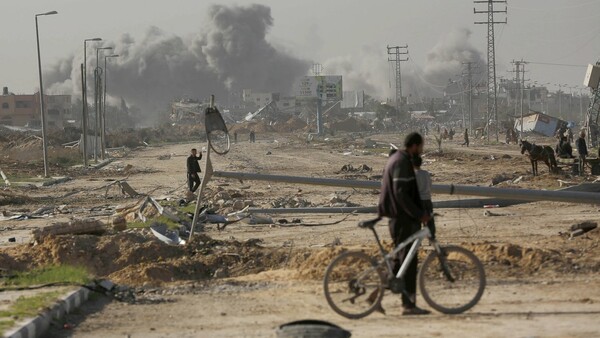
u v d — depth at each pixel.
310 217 69.62
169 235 53.88
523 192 47.25
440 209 73.25
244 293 34.59
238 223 65.62
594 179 98.62
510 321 26.47
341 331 23.59
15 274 38.56
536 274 35.47
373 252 39.84
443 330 25.45
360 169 140.50
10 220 76.94
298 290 34.16
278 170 146.62
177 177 139.12
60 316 29.52
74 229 50.16
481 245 39.94
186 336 26.23
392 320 27.47
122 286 36.47
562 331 24.69
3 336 24.00
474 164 146.75
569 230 50.19
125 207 74.75
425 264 28.36
